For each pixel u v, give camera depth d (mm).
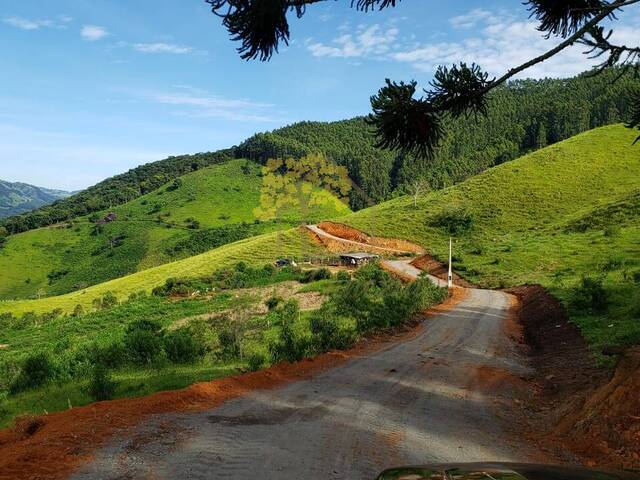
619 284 28578
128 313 48812
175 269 84375
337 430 8234
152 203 180625
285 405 9922
